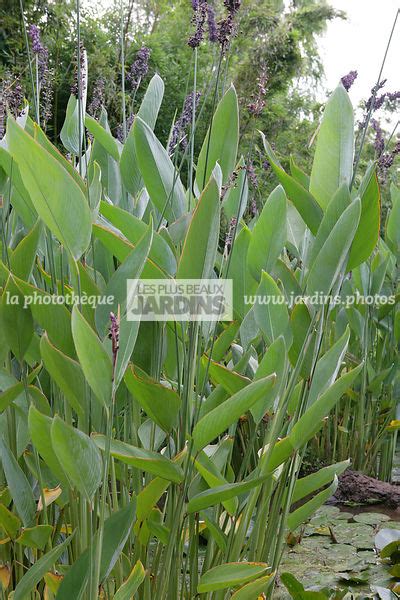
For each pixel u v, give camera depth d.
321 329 1.24
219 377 1.26
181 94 5.10
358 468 2.81
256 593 1.24
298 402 1.32
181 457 1.11
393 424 2.65
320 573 1.88
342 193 1.20
